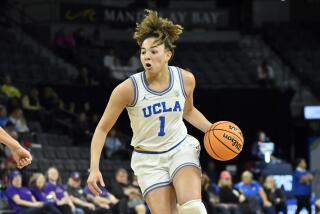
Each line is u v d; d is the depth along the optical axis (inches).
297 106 870.4
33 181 492.4
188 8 983.6
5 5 901.2
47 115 714.2
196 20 985.5
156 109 219.3
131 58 849.5
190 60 914.7
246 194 571.8
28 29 894.4
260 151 714.8
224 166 783.7
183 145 223.8
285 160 800.3
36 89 730.8
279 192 592.7
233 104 796.0
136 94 219.3
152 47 217.2
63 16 915.4
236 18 1003.9
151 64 217.2
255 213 550.0
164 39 218.8
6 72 783.7
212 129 226.2
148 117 219.9
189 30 989.2
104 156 693.3
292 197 665.6
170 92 221.0
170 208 223.6
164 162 223.0
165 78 221.9
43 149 649.6
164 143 222.5
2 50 817.5
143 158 225.0
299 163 634.2
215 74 886.4
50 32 918.4
